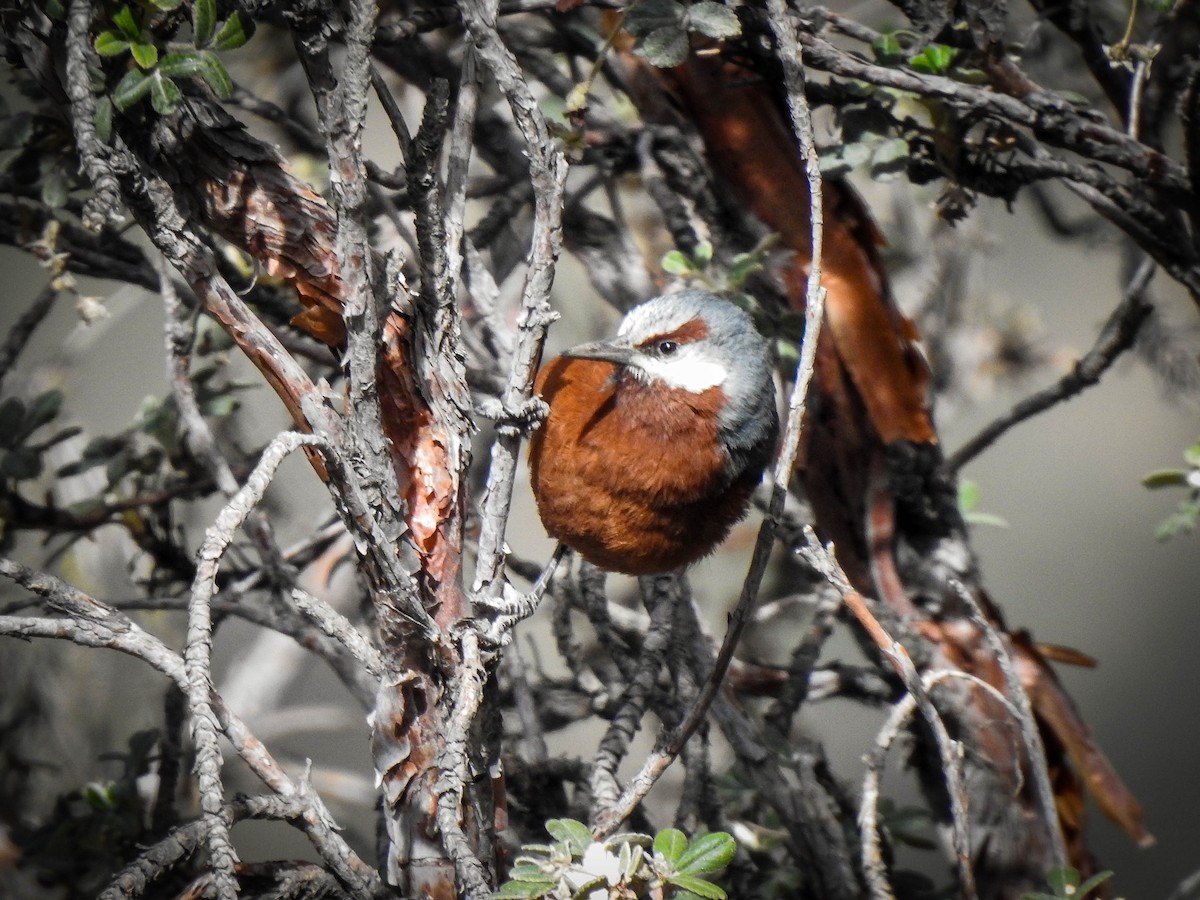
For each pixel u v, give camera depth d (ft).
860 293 35.09
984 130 31.60
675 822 30.17
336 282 23.72
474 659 21.93
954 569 34.47
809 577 37.29
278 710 50.24
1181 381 42.63
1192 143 29.78
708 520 31.09
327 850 22.67
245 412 45.88
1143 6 40.83
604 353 30.09
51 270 30.14
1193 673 64.64
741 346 30.73
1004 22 30.40
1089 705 64.44
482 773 23.77
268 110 37.22
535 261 24.06
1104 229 43.98
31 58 24.02
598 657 42.83
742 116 35.47
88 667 43.52
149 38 23.50
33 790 41.14
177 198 23.89
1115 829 58.59
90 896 32.40
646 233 47.16
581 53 38.32
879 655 34.42
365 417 22.33
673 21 28.04
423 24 30.01
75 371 47.03
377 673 23.02
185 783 39.88
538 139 23.43
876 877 25.89
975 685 33.37
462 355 24.14
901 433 34.73
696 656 32.81
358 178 21.39
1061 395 36.86
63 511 34.91
